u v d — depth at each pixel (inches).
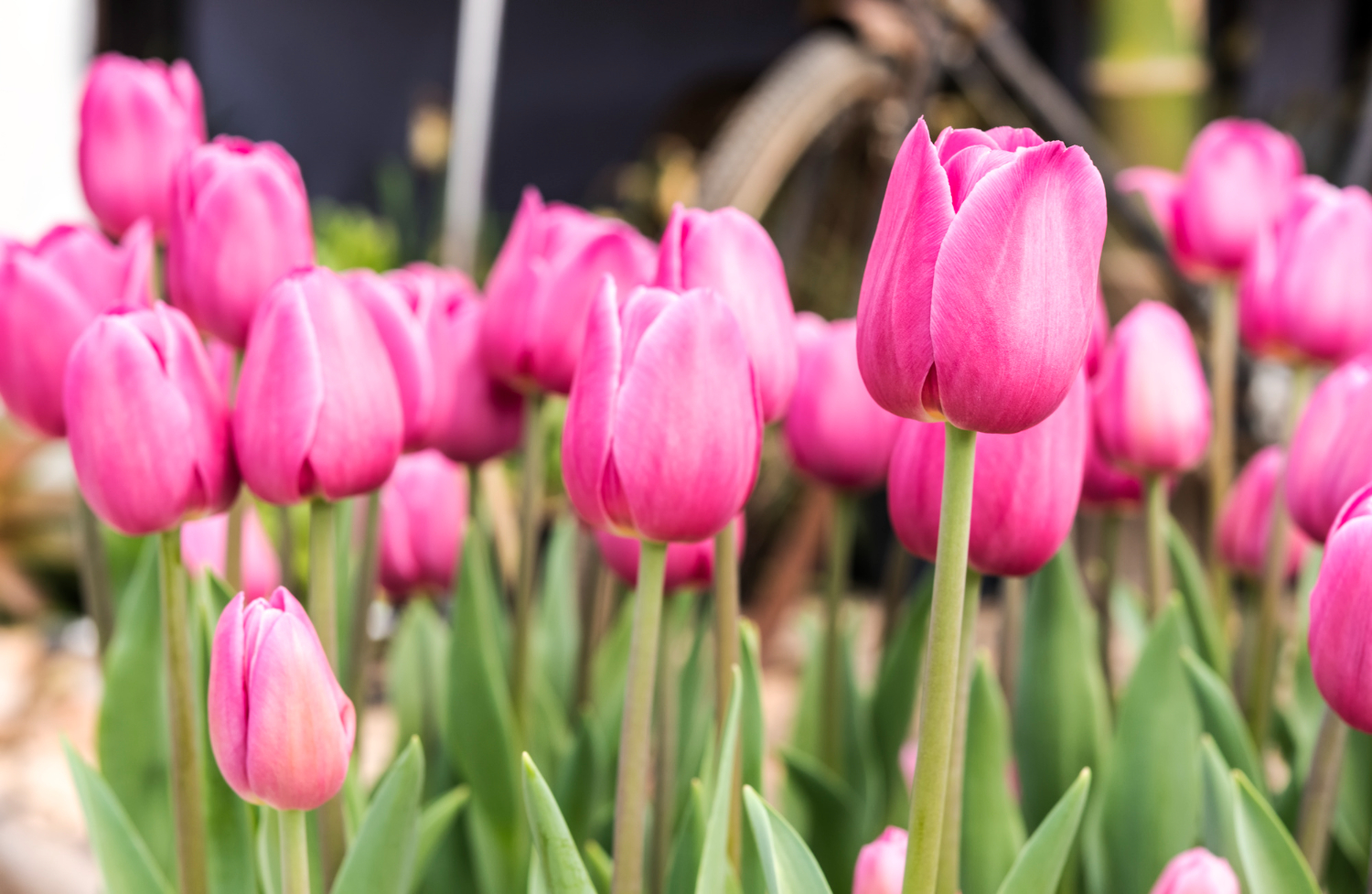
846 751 37.5
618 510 28.1
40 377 31.6
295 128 185.5
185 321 29.6
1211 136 39.0
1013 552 29.0
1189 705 33.3
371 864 29.8
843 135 93.1
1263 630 36.5
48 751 82.7
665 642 32.8
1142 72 83.7
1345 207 35.5
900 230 26.5
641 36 178.1
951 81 92.6
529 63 181.2
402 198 156.6
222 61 177.5
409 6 186.4
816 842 34.8
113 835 31.4
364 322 29.7
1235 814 29.8
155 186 35.1
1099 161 82.2
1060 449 28.8
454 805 33.9
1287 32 132.0
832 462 35.1
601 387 27.9
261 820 32.9
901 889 28.7
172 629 30.3
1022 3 126.3
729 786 29.2
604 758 36.3
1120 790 33.6
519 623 35.7
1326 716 30.4
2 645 106.1
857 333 27.1
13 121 148.4
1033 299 26.0
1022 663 35.1
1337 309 35.5
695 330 27.5
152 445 28.9
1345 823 35.1
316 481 29.7
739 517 31.5
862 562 116.3
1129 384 34.3
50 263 32.6
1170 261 77.8
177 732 30.5
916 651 36.5
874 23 91.9
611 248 33.1
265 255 31.7
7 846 55.1
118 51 155.5
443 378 33.4
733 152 83.1
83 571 35.1
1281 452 38.2
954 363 26.2
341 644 35.8
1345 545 27.8
